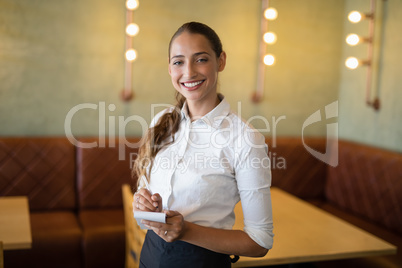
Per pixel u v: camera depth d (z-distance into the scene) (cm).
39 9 332
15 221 221
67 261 294
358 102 385
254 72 385
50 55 339
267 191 129
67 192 334
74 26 341
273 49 388
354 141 390
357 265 272
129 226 240
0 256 159
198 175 131
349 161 360
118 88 357
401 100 337
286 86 396
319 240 209
